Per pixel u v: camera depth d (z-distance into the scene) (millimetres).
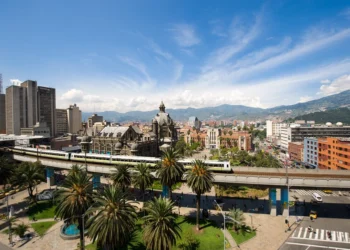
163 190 79688
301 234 60750
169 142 159375
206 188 58438
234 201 85125
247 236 59156
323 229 63656
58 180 110812
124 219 38688
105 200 39406
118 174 68250
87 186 47062
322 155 131750
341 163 114312
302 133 189500
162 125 167750
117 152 128625
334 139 120250
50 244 55312
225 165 75312
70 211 45562
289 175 71125
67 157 101312
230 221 65625
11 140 143875
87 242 55625
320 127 187000
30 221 67500
